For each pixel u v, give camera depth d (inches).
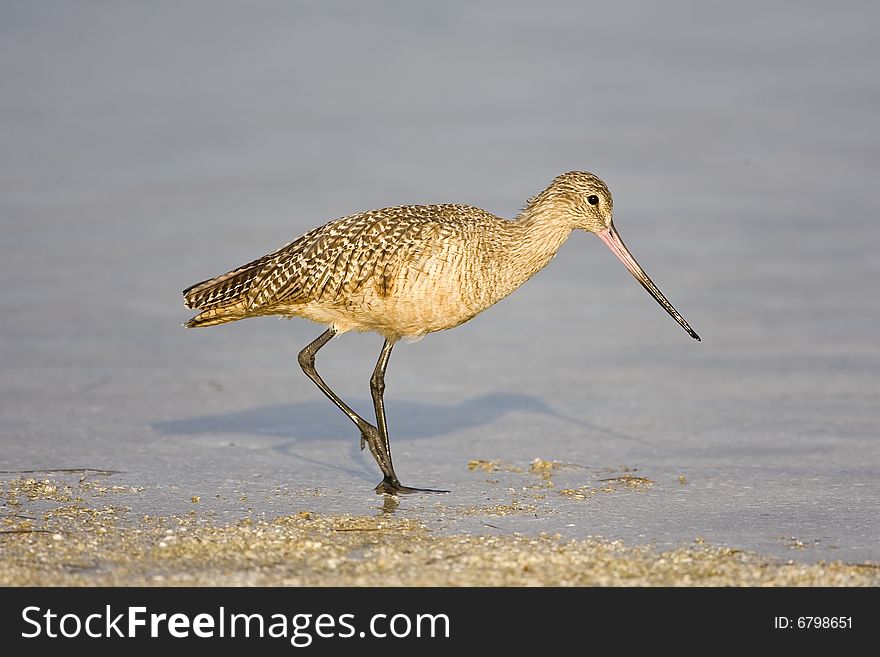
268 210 918.4
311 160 1059.9
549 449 525.7
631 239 867.4
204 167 1036.5
